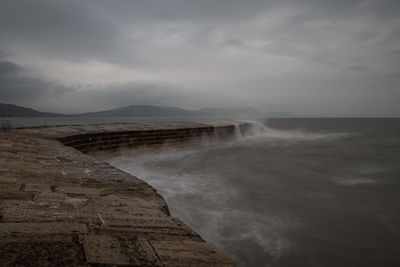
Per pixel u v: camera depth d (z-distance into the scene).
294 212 7.07
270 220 6.46
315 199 8.20
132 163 11.88
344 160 15.61
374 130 52.53
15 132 10.39
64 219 2.51
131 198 3.49
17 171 4.46
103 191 3.71
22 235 2.06
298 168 12.85
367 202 8.05
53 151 6.96
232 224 6.12
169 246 2.12
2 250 1.79
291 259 4.91
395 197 8.55
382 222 6.63
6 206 2.74
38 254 1.78
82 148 10.80
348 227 6.32
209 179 9.83
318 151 19.22
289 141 26.70
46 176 4.29
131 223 2.57
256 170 11.96
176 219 2.80
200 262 1.89
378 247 5.46
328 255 5.10
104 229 2.36
